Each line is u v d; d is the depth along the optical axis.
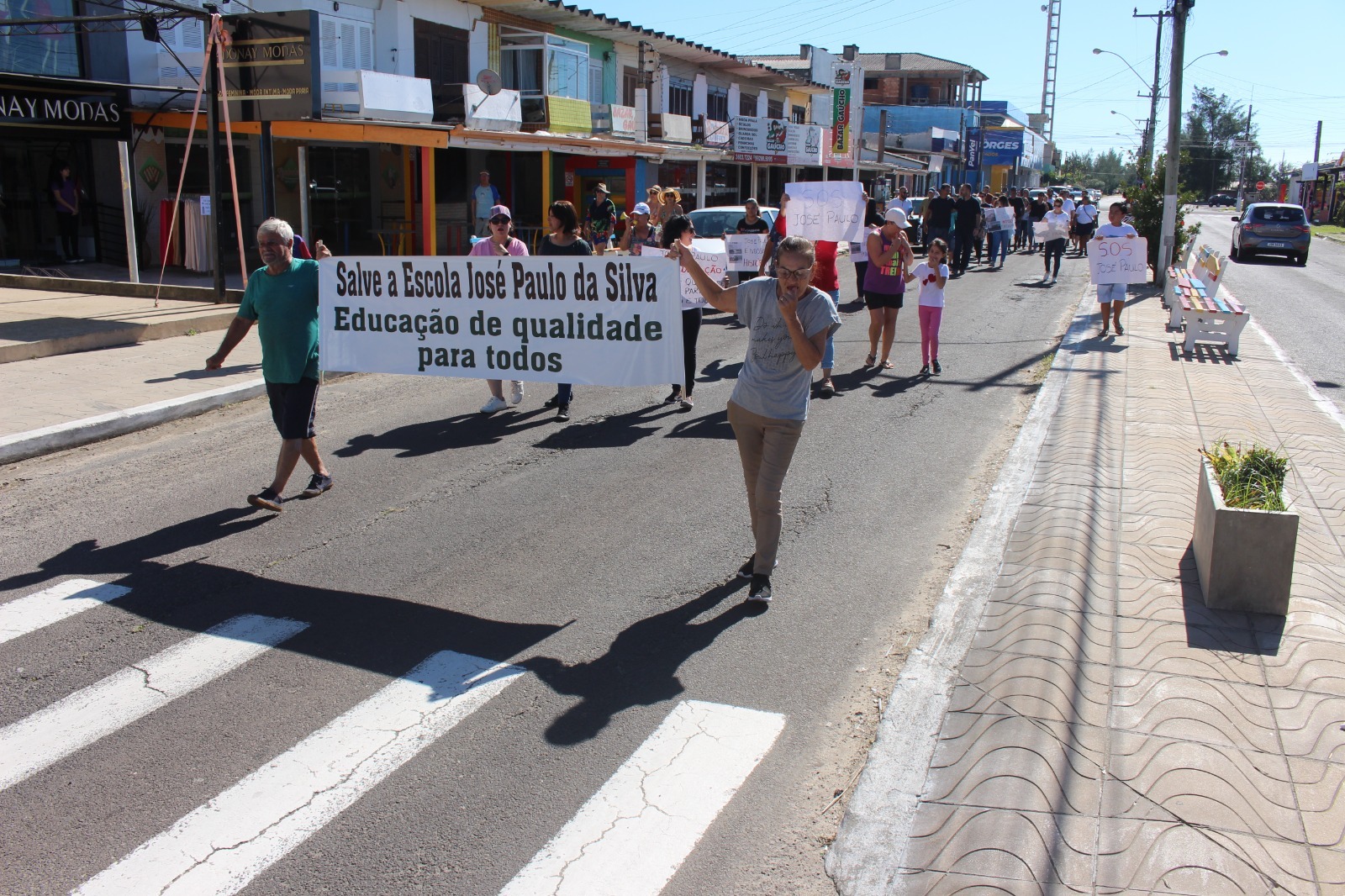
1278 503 5.04
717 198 35.09
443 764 3.92
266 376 6.54
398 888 3.25
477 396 10.20
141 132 18.30
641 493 7.16
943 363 12.19
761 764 3.96
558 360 6.31
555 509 6.84
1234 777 3.63
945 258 11.38
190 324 12.72
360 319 6.75
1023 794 3.58
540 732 4.15
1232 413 9.20
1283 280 25.53
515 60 25.00
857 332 14.45
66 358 11.05
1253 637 4.73
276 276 6.38
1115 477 7.24
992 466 7.94
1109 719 4.04
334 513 6.71
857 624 5.20
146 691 4.44
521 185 27.27
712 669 4.71
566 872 3.33
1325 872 3.15
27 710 4.27
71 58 17.70
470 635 5.00
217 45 13.94
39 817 3.58
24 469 7.61
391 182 23.11
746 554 6.10
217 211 14.47
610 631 5.07
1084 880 3.16
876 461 8.04
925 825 3.49
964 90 70.12
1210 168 126.12
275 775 3.84
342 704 4.35
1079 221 29.55
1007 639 4.73
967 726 4.05
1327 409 9.39
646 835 3.52
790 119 42.91
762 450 5.31
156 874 3.29
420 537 6.29
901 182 52.94
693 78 34.91
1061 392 10.08
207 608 5.27
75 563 5.83
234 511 6.73
